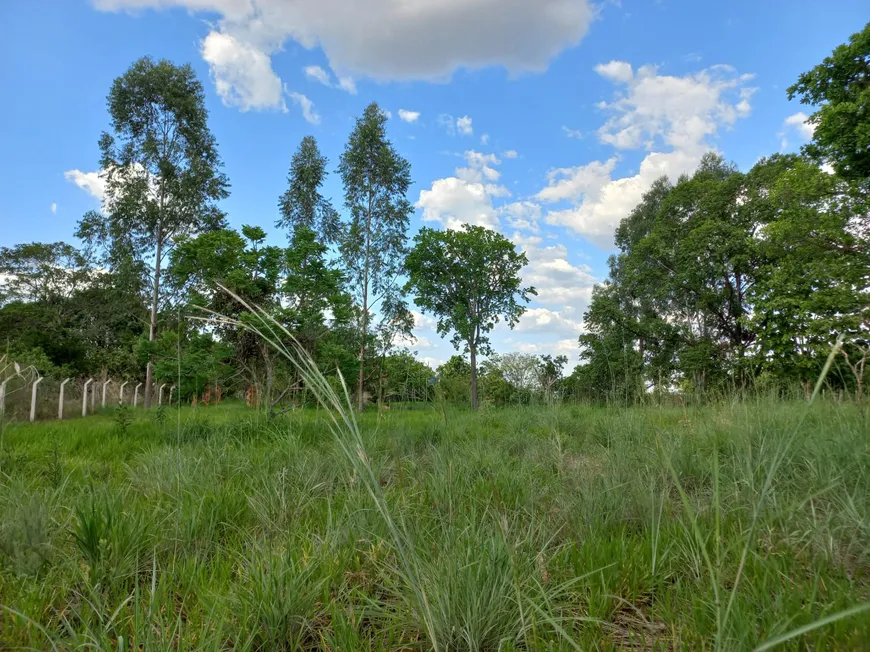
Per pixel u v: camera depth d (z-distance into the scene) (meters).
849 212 16.25
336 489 3.95
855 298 14.48
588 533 2.87
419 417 7.73
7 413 11.19
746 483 2.99
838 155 16.48
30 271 39.25
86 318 35.91
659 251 25.80
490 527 2.60
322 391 1.65
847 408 4.55
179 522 2.89
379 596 2.23
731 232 22.58
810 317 15.50
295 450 4.79
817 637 1.64
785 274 16.97
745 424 4.25
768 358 16.09
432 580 2.06
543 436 6.36
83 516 2.55
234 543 2.87
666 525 2.79
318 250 10.04
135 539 2.57
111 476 4.34
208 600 2.03
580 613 2.04
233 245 9.21
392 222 22.58
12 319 33.78
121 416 8.23
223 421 7.38
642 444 4.66
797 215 16.83
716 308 24.34
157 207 22.12
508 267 29.66
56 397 14.66
